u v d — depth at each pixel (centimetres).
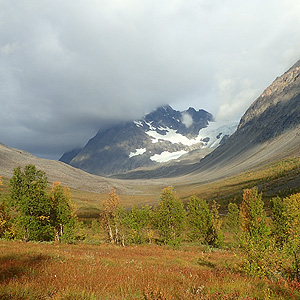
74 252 1950
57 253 1667
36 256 1423
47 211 3138
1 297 716
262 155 18800
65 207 3441
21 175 3114
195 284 1004
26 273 998
